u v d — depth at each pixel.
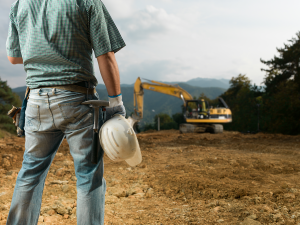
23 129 1.83
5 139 12.85
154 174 4.77
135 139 1.81
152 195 3.63
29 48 1.63
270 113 25.44
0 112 26.31
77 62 1.65
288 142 10.32
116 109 1.80
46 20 1.60
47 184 3.97
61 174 4.59
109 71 1.64
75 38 1.62
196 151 7.95
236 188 3.60
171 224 2.61
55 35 1.59
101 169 1.77
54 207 2.87
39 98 1.63
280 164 5.43
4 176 4.43
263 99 33.31
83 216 1.68
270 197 3.19
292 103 21.30
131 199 3.48
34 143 1.72
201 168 5.18
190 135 17.59
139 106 21.44
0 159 5.74
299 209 2.74
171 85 22.14
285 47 34.84
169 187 3.91
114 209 3.05
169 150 8.41
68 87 1.62
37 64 1.65
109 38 1.68
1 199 3.19
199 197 3.46
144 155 7.02
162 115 89.94
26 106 1.81
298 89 23.19
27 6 1.66
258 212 2.70
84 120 1.67
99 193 1.74
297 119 21.14
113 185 4.11
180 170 5.04
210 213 2.84
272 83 35.72
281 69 35.47
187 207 3.10
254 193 3.35
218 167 5.25
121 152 1.73
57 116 1.63
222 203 3.10
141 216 2.84
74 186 3.76
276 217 2.53
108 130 1.73
